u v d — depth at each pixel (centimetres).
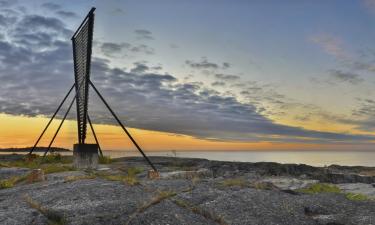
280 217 983
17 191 1253
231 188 1230
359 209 1086
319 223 979
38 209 979
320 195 1221
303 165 2744
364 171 2638
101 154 2758
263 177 2222
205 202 1059
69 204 1002
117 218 908
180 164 2652
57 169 2023
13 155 2941
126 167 2278
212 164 2659
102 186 1187
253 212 998
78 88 2327
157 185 1234
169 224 891
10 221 891
